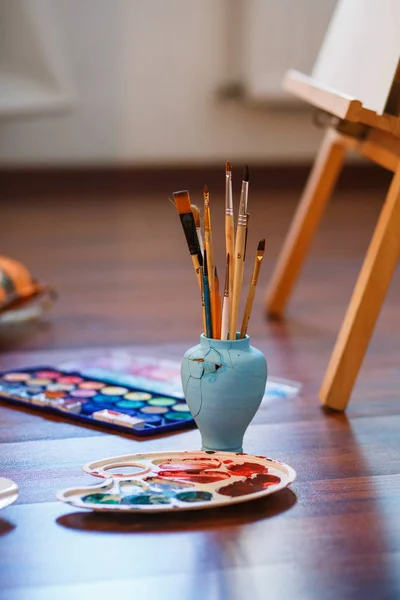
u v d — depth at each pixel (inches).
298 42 179.9
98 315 92.3
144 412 61.2
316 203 91.0
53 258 122.0
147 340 82.4
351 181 199.5
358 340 63.5
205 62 187.5
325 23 179.3
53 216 157.3
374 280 62.8
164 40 185.3
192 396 51.5
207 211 51.1
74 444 56.2
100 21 181.8
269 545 42.3
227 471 49.0
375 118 59.7
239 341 51.3
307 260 124.3
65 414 61.1
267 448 56.2
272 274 115.8
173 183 191.5
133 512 44.7
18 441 56.8
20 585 38.5
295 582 38.8
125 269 115.9
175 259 122.5
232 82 188.4
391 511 46.5
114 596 37.6
